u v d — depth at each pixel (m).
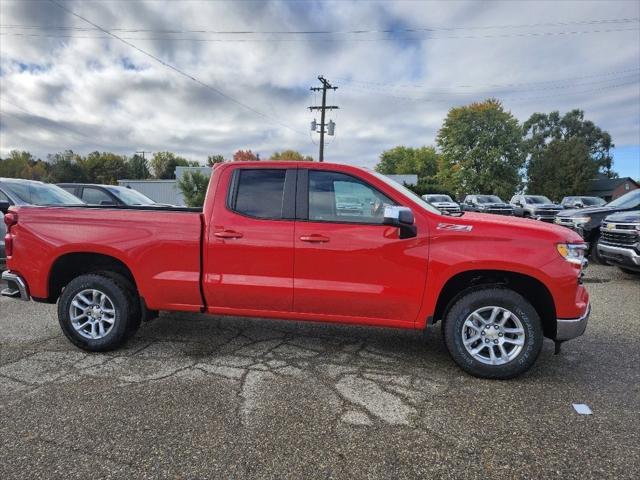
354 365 4.01
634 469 2.52
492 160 53.78
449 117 57.38
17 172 69.50
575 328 3.61
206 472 2.48
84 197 10.79
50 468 2.50
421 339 4.75
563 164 59.28
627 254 7.68
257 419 3.04
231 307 4.09
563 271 3.55
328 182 3.96
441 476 2.46
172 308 4.18
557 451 2.69
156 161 92.62
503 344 3.72
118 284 4.20
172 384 3.58
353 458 2.62
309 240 3.84
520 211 25.69
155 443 2.75
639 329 5.14
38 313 5.68
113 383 3.60
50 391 3.45
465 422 3.03
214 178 4.13
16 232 4.38
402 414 3.13
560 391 3.51
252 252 3.95
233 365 3.98
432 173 80.69
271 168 4.06
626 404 3.30
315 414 3.12
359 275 3.81
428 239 3.71
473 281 3.89
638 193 10.67
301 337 4.76
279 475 2.46
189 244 4.06
